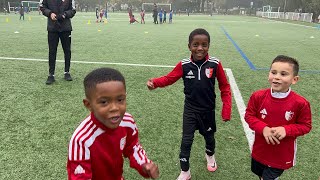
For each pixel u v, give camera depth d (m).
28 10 52.22
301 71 7.20
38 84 5.48
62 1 5.20
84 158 1.54
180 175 2.75
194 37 2.58
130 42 11.98
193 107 2.69
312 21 38.94
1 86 5.30
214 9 81.50
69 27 5.41
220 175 2.87
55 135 3.54
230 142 3.50
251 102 2.25
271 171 2.25
